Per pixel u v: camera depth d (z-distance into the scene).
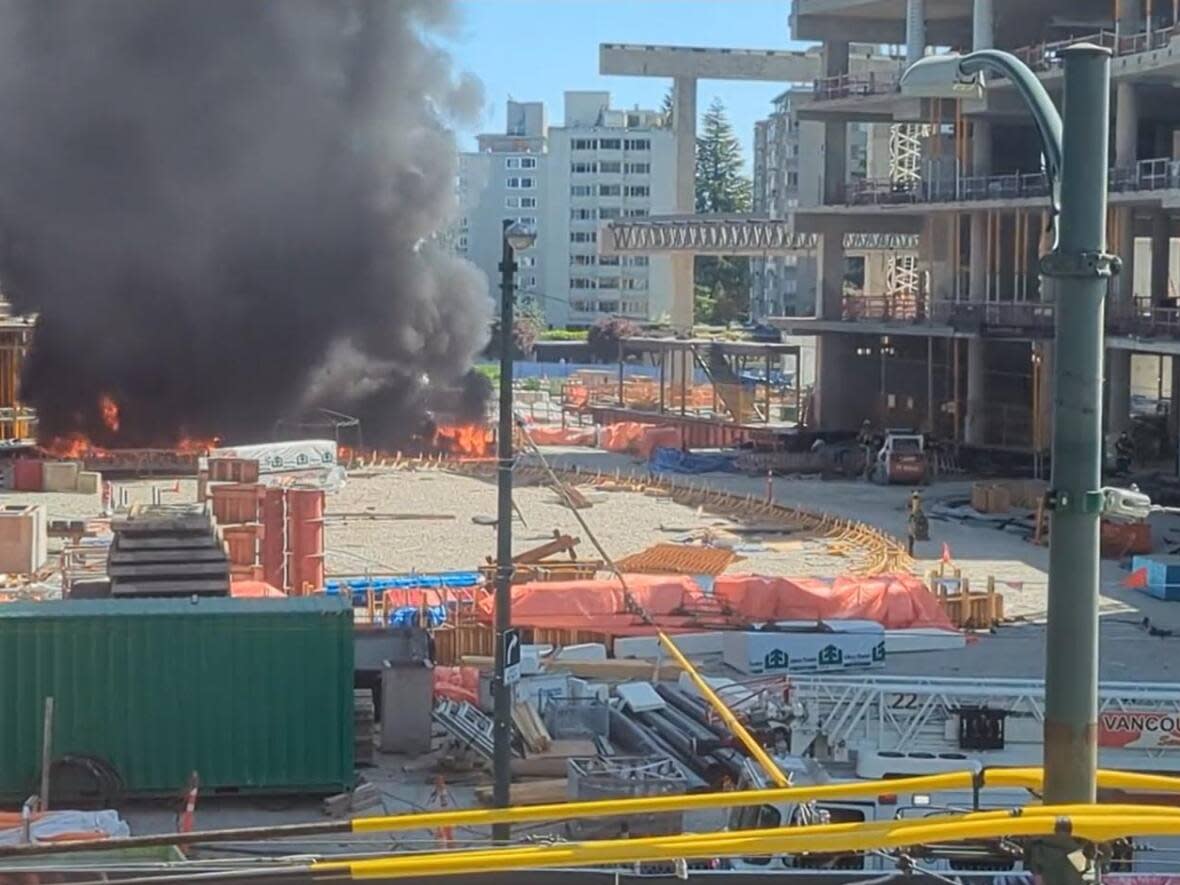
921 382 72.06
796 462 61.75
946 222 69.12
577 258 167.25
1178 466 56.81
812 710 17.97
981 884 13.41
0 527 35.06
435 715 22.17
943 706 17.84
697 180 174.75
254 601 20.30
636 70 93.75
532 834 18.33
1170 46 52.72
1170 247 75.06
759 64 94.25
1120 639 30.88
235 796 19.67
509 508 15.76
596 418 76.00
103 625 19.31
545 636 28.59
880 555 39.34
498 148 175.88
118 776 19.31
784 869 14.34
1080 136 6.23
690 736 20.58
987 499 50.03
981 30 62.22
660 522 46.47
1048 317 59.97
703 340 83.62
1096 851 6.32
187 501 48.19
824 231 72.69
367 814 19.20
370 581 33.16
